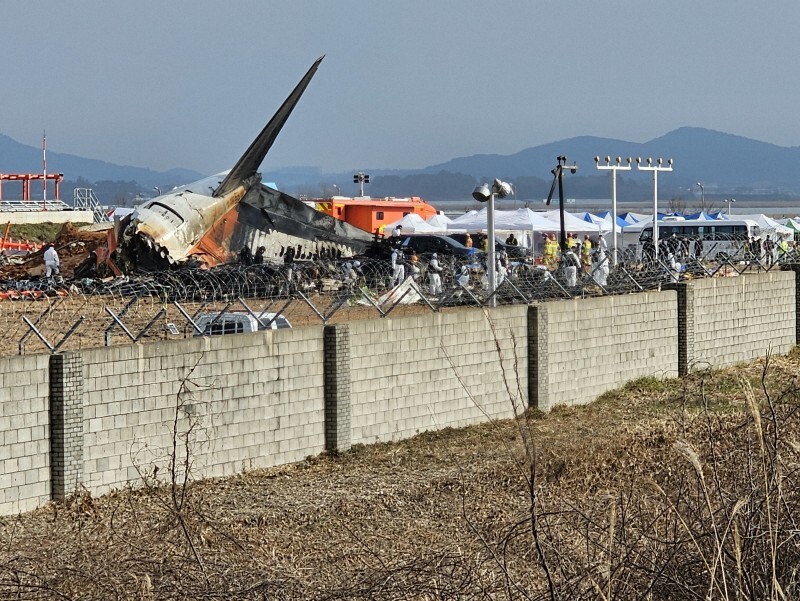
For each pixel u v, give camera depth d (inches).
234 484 2785.4
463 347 3558.1
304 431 3097.9
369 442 3270.2
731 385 4190.5
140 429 2704.2
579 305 4020.7
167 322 3390.7
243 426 2940.5
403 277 4288.9
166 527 1982.0
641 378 4330.7
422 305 3988.7
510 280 4126.5
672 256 5226.4
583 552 1747.0
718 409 3599.9
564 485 2532.0
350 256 7140.8
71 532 2231.8
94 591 1718.8
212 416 2861.7
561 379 3934.5
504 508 2383.1
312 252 7534.5
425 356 3435.0
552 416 3757.4
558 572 1643.7
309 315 3905.0
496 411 3678.6
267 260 7263.8
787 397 3417.8
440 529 2267.5
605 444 3014.3
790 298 5295.3
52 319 3474.4
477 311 3597.4
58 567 1881.2
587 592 1525.6
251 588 1627.7
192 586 1660.9
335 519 2410.2
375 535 2219.5
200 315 3499.0
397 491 2667.3
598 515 1980.8
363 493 2669.8
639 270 4975.4
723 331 4820.4
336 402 3147.1
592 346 4087.1
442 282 4547.2
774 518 1508.4
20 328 3385.8
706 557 1523.1
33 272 6919.3
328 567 1934.1
